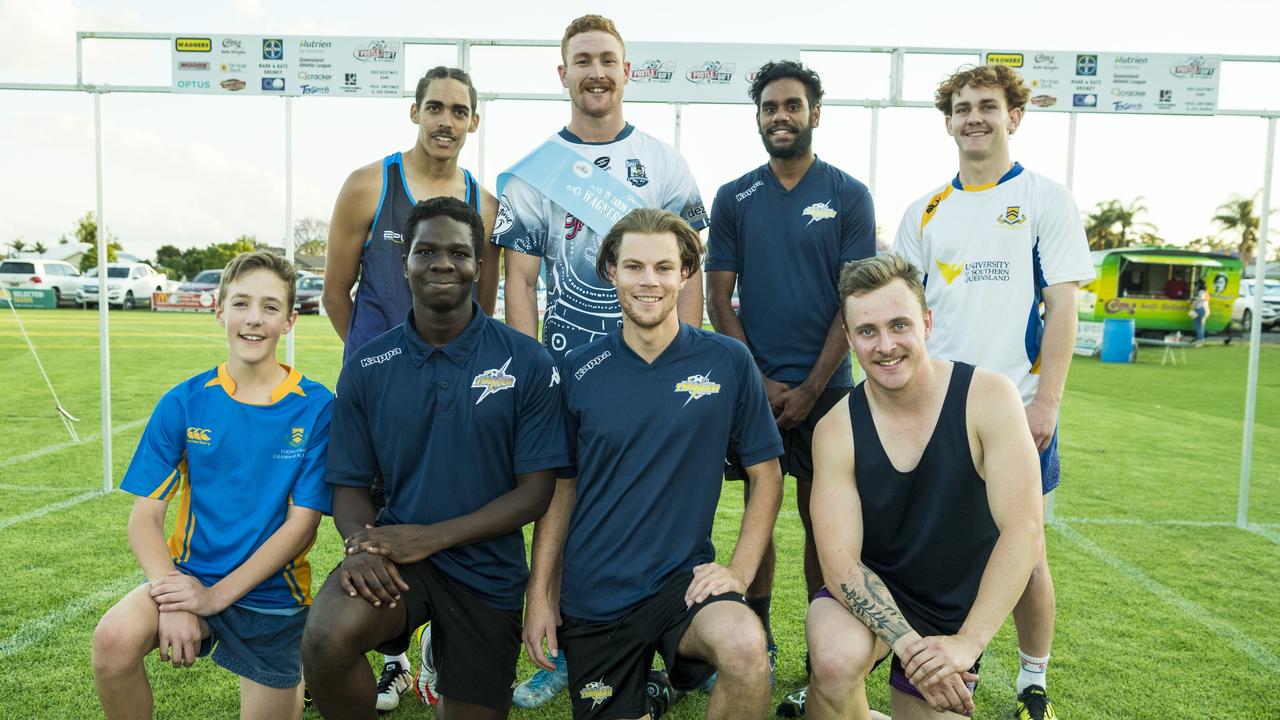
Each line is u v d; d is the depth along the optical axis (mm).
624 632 2273
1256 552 4648
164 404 2443
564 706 2906
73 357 13594
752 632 2092
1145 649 3334
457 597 2361
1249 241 53281
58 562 4078
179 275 53438
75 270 28891
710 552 2422
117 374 11672
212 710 2742
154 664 3076
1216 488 6316
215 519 2414
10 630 3293
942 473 2293
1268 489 6281
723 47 4652
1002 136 3076
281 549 2363
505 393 2420
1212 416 10148
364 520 2416
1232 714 2811
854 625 2283
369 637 2168
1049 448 3053
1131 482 6516
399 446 2406
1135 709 2844
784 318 3303
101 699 2199
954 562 2371
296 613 2432
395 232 3156
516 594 2486
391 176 3178
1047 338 3027
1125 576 4223
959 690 2146
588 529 2369
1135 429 9109
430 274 2320
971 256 3129
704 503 2375
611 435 2342
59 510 4996
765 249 3316
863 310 2246
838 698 2211
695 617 2180
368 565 2184
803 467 3305
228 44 4719
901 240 3406
